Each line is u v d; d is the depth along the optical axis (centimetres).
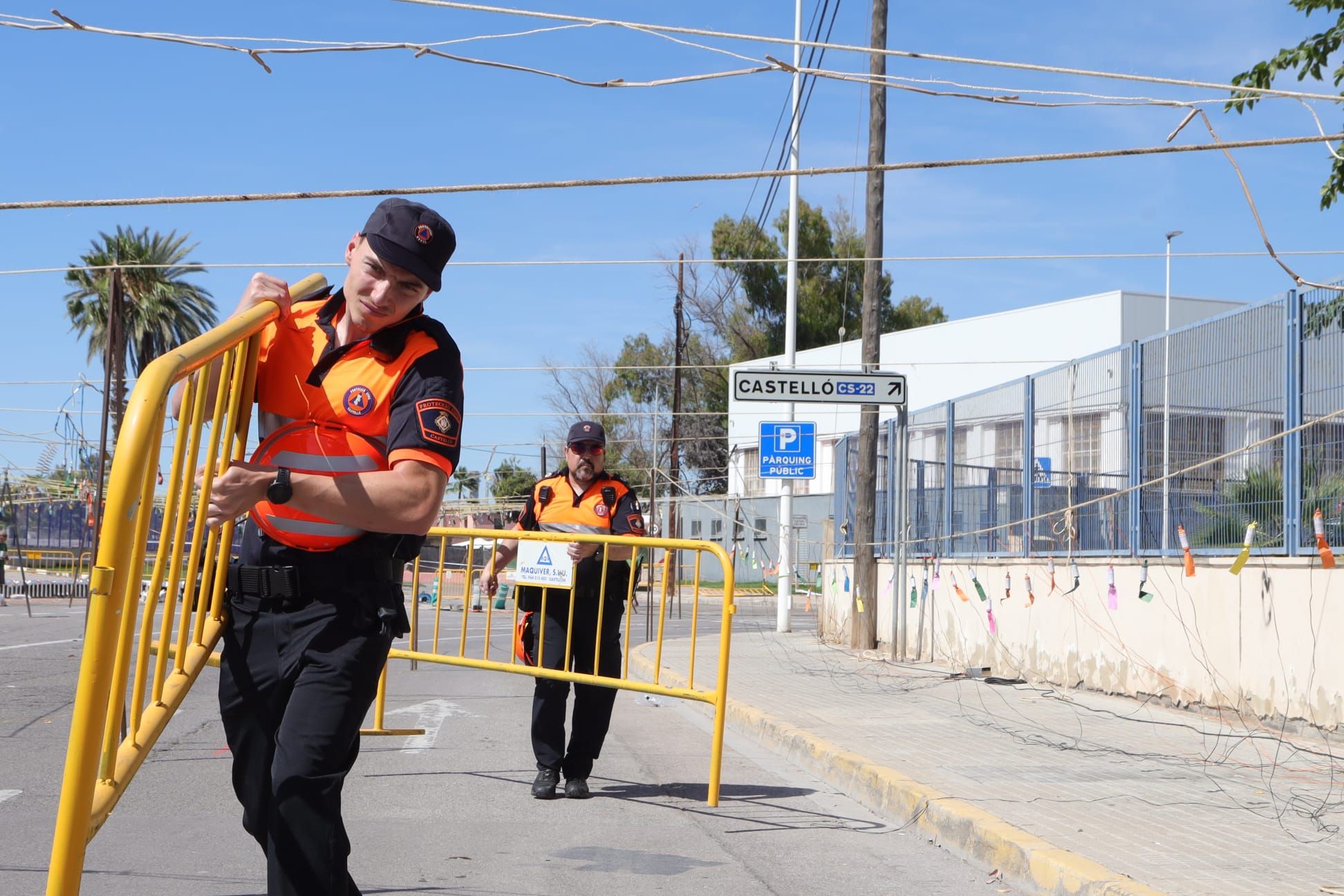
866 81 1054
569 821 801
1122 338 4825
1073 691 1466
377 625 406
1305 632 1088
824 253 7769
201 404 387
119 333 1423
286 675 403
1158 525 1342
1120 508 1420
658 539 868
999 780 870
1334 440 1079
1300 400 1124
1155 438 1360
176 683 403
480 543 1677
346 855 395
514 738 1162
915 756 974
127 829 748
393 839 737
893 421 2173
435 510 399
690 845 743
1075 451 1538
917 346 5522
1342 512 1062
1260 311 1184
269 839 388
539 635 877
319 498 382
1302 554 1112
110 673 295
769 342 7762
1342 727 1040
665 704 1453
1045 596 1554
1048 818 742
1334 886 598
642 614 4038
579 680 853
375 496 386
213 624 420
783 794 920
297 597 402
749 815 838
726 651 864
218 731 1158
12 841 699
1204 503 1260
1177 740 1076
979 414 1841
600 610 877
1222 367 1241
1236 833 712
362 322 409
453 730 1210
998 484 1769
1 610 3628
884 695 1440
